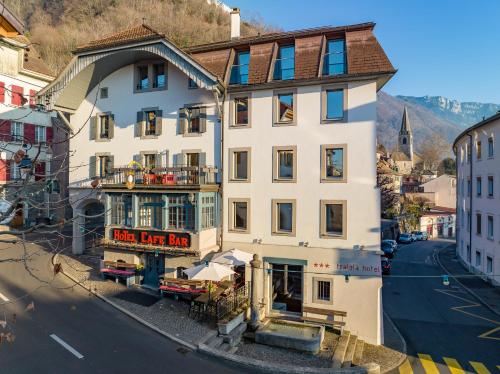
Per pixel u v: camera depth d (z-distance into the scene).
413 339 17.00
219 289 16.92
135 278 19.48
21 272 19.66
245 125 19.02
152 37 19.02
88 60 20.64
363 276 16.83
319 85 17.78
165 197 18.30
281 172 18.58
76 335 13.23
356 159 17.12
